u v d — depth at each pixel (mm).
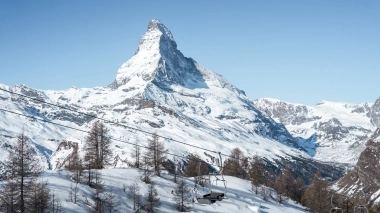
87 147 180500
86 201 130750
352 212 185375
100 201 134375
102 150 165375
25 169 112312
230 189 191750
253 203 178375
